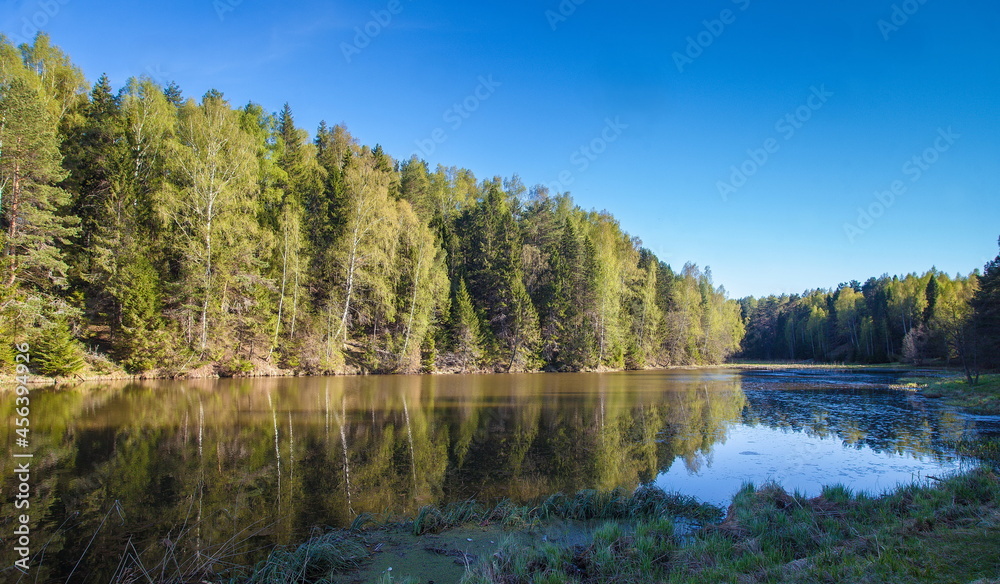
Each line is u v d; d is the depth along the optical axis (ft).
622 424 60.44
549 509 29.27
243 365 110.01
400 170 211.61
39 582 19.97
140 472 36.24
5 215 83.30
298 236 123.85
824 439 52.29
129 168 104.78
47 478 34.53
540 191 229.04
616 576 19.12
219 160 107.34
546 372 172.24
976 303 137.80
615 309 198.49
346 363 133.49
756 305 473.67
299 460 40.45
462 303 158.20
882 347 267.80
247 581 19.92
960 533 19.71
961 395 93.15
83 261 99.45
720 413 71.00
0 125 81.00
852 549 19.48
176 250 106.22
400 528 26.43
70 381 88.69
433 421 60.03
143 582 19.85
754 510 26.96
